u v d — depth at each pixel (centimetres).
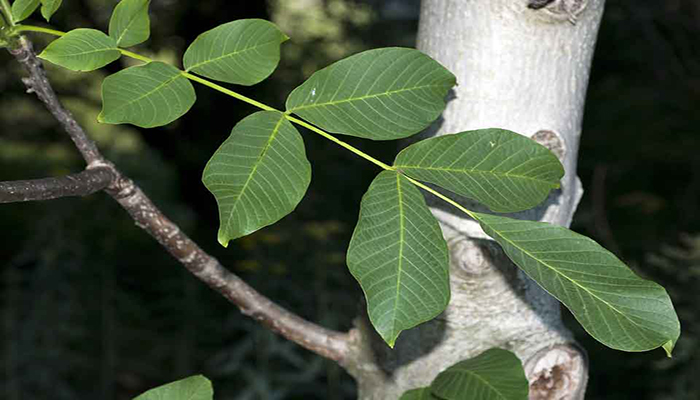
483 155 84
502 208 83
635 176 412
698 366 273
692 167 403
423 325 108
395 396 111
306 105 84
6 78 546
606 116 398
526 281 105
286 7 525
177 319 361
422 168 84
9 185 90
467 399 96
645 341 79
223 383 347
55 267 359
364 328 112
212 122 504
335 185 397
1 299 385
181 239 104
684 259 283
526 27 101
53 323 351
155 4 495
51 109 96
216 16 495
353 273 81
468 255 104
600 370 306
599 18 103
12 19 91
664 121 396
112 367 358
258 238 308
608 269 81
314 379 328
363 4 522
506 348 107
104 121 82
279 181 81
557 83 102
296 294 307
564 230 82
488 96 102
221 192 81
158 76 84
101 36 87
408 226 82
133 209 101
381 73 84
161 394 87
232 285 109
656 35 404
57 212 373
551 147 103
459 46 102
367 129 84
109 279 367
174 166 533
